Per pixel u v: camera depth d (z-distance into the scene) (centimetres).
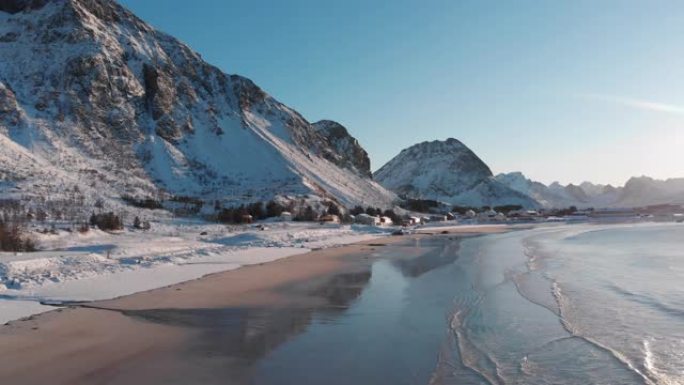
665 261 3141
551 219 13238
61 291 1933
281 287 2205
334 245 4753
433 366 1130
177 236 4859
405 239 5903
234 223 7219
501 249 4294
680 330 1427
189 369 1119
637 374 1075
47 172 8400
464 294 2027
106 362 1164
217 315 1655
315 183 13250
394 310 1731
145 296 1931
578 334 1388
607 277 2434
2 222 3422
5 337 1352
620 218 13612
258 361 1175
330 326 1510
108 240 4288
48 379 1054
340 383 1033
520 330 1438
